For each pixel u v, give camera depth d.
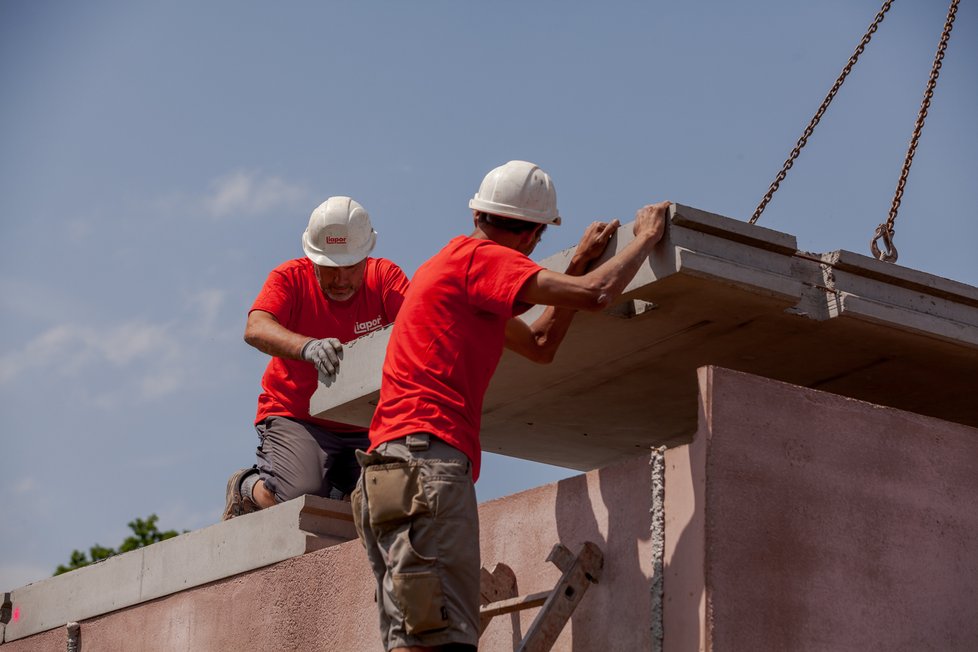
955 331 5.38
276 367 6.99
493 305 4.51
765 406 4.63
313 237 7.00
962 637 4.76
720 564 4.38
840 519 4.66
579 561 4.73
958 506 4.93
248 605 6.52
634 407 6.38
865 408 4.86
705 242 4.86
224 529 6.82
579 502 4.95
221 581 6.77
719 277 4.81
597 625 4.72
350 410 6.29
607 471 4.86
